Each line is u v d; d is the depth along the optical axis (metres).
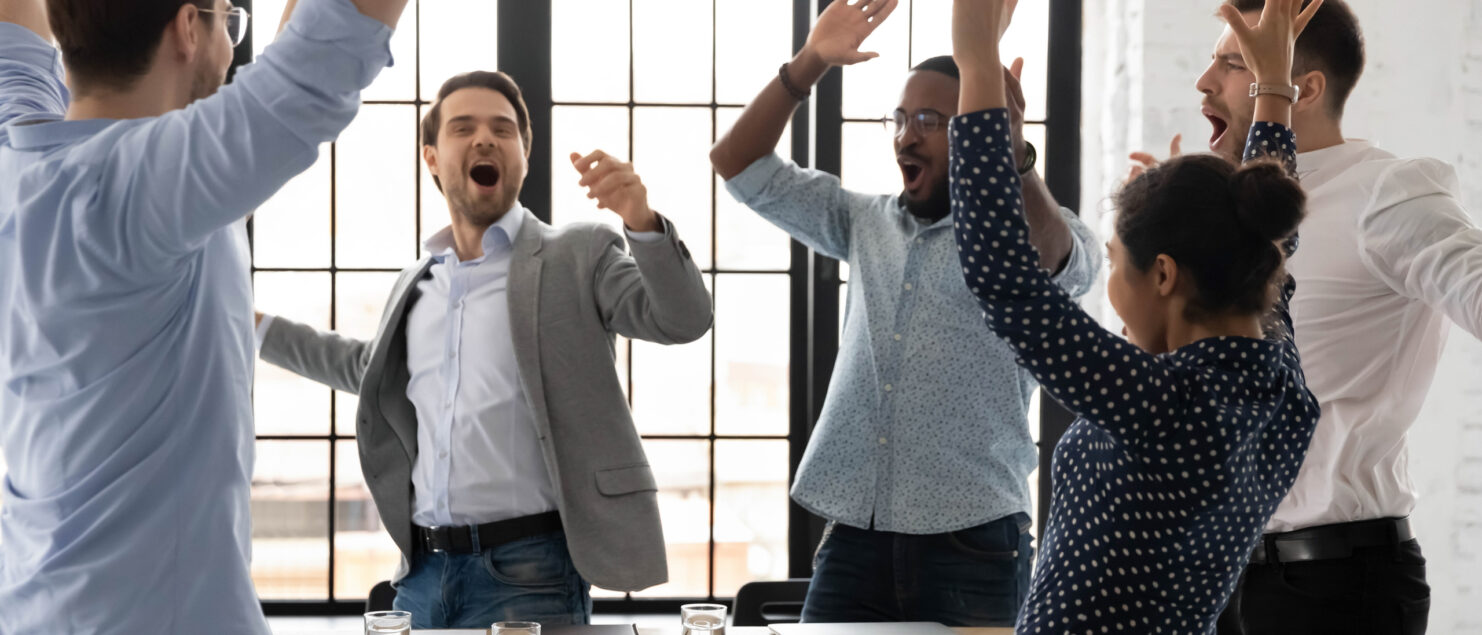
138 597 1.05
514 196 2.16
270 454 3.49
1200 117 3.24
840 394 2.10
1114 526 1.16
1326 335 1.67
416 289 2.20
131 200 0.98
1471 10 3.27
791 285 3.56
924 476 2.00
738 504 3.58
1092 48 3.51
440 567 2.05
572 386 2.03
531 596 2.00
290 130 0.94
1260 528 1.21
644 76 3.52
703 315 1.97
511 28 3.47
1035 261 1.17
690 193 3.54
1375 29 3.25
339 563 3.53
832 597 2.06
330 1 0.92
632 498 2.03
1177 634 1.17
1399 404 1.66
